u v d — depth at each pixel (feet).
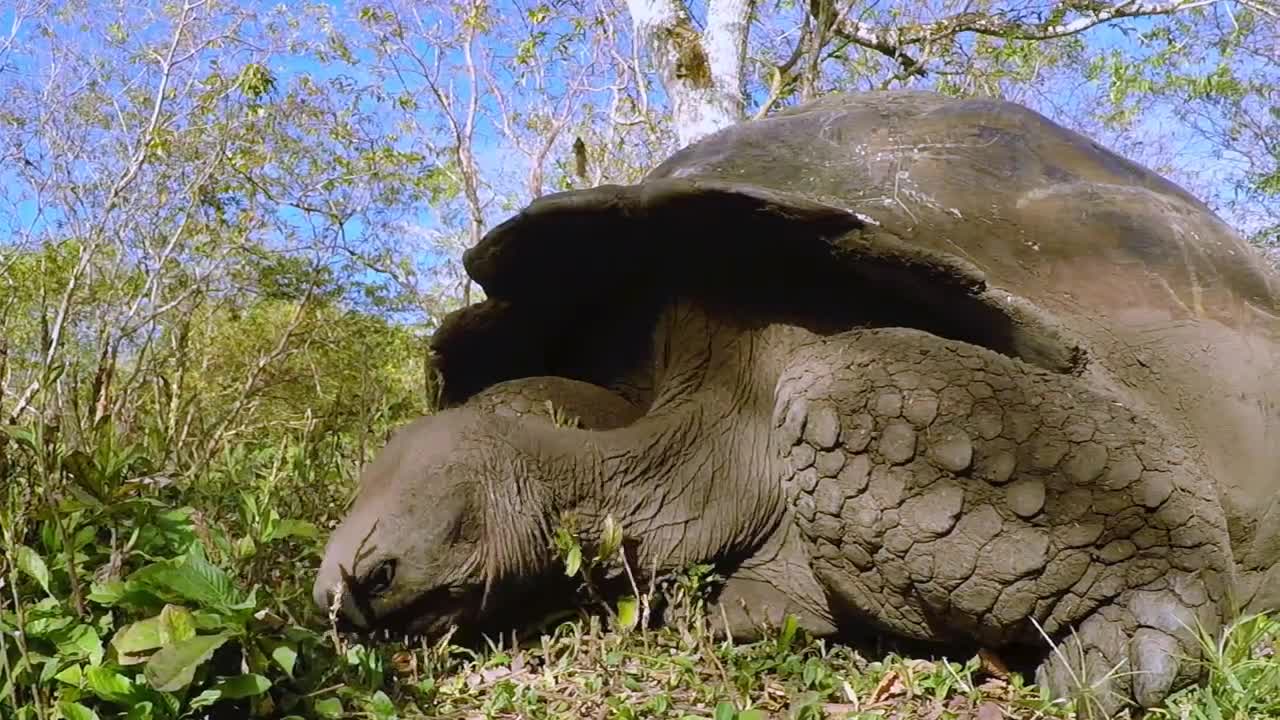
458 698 6.14
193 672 4.69
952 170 7.30
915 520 5.87
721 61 17.42
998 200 7.14
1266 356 6.96
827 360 6.43
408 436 7.12
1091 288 6.81
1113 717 5.59
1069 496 5.69
